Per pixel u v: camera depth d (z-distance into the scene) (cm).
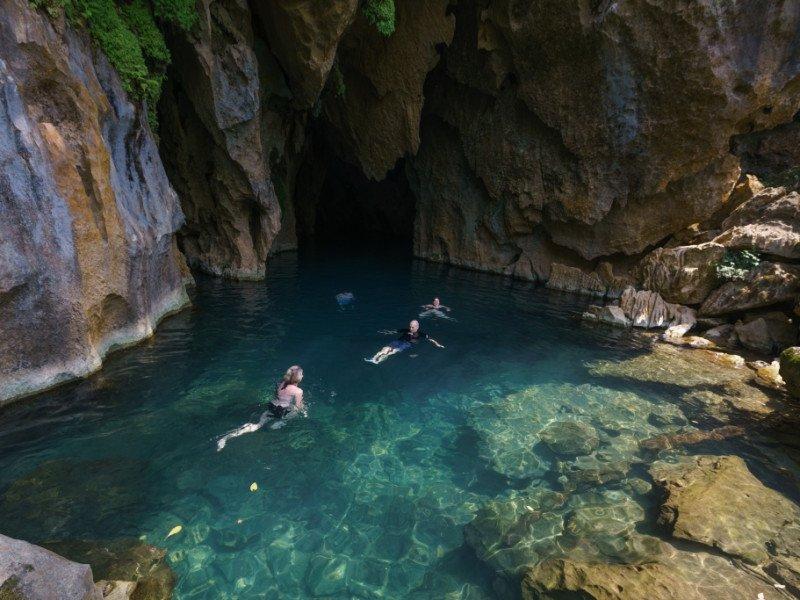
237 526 471
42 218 660
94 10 827
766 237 1314
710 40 1306
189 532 456
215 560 429
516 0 1528
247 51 1318
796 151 1573
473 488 566
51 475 518
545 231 1889
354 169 2830
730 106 1384
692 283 1412
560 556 462
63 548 412
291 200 2288
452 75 1866
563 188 1730
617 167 1612
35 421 620
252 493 520
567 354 1067
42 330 676
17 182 622
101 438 595
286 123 1780
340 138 2067
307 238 2736
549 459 639
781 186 1481
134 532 448
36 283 655
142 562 409
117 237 826
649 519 526
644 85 1445
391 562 446
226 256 1570
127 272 858
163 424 636
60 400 673
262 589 404
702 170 1538
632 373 977
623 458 652
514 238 1964
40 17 677
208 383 764
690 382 946
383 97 1808
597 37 1438
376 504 524
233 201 1478
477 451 645
